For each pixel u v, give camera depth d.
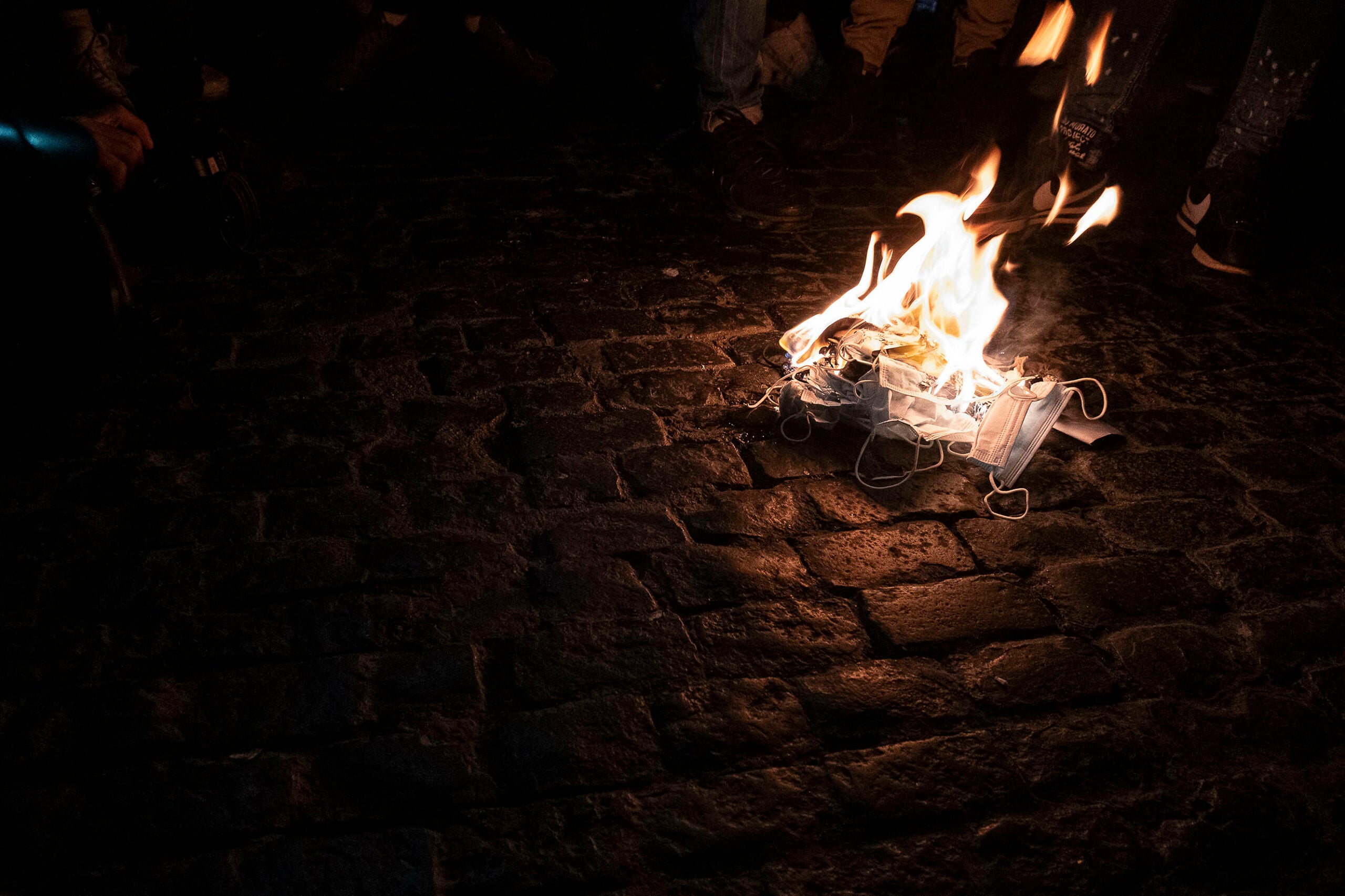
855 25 4.61
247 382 2.70
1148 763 1.75
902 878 1.54
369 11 5.43
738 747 1.74
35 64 2.77
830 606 2.06
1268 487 2.52
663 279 3.44
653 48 5.43
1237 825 1.65
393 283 3.28
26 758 1.65
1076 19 4.11
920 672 1.92
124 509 2.20
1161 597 2.14
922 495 2.42
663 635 1.96
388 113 4.89
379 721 1.75
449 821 1.59
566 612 1.99
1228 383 3.00
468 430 2.54
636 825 1.60
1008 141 4.32
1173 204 4.33
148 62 3.18
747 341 3.06
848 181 4.44
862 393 2.56
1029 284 3.57
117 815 1.57
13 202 2.25
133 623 1.91
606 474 2.41
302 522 2.19
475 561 2.11
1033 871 1.57
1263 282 3.68
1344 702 1.90
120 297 2.79
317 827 1.58
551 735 1.74
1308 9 3.32
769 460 2.50
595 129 4.84
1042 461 2.59
